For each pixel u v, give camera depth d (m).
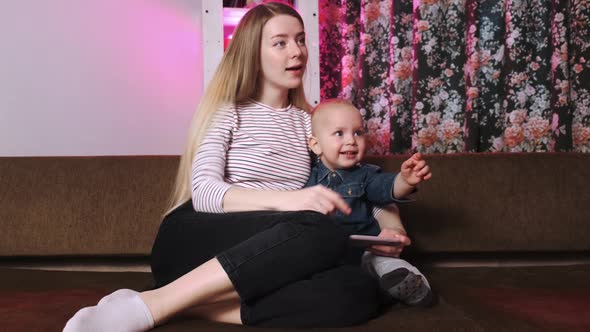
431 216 1.50
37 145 2.08
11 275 1.36
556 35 2.06
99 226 1.49
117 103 2.14
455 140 2.10
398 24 2.12
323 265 0.91
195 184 1.11
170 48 2.18
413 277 0.96
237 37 1.30
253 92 1.33
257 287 0.87
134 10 2.15
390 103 2.12
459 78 2.10
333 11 2.19
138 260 1.62
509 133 2.09
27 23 2.06
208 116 1.25
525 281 1.28
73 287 1.23
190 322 0.91
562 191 1.54
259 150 1.23
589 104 2.06
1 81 2.05
